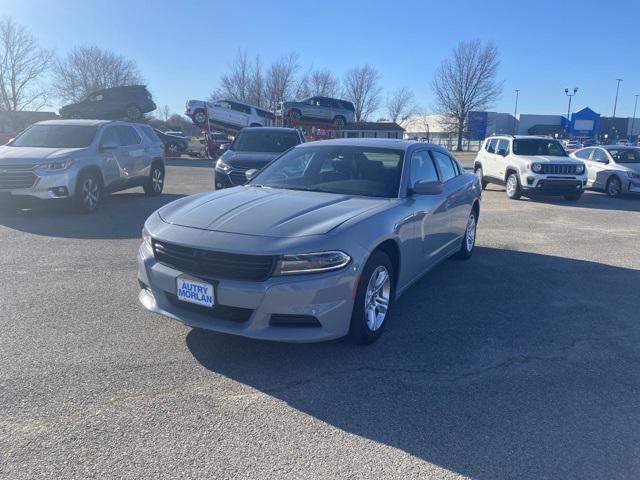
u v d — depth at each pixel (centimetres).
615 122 8819
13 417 295
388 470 261
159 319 446
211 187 1502
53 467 254
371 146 532
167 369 358
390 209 431
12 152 918
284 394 332
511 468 266
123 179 1096
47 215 944
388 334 437
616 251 795
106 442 275
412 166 513
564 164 1380
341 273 355
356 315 380
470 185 677
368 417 309
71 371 350
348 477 254
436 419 310
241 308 348
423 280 608
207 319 361
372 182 486
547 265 695
